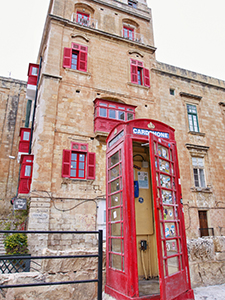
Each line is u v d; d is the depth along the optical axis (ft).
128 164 17.40
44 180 43.21
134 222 16.22
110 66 58.03
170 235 17.07
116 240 18.08
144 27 67.56
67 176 45.03
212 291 18.74
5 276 15.78
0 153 70.49
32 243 38.93
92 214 44.98
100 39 59.31
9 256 12.71
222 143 66.80
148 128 19.40
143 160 22.12
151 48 64.85
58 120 48.44
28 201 44.96
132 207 16.52
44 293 15.78
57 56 52.70
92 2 62.13
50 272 16.69
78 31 57.26
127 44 62.23
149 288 17.48
